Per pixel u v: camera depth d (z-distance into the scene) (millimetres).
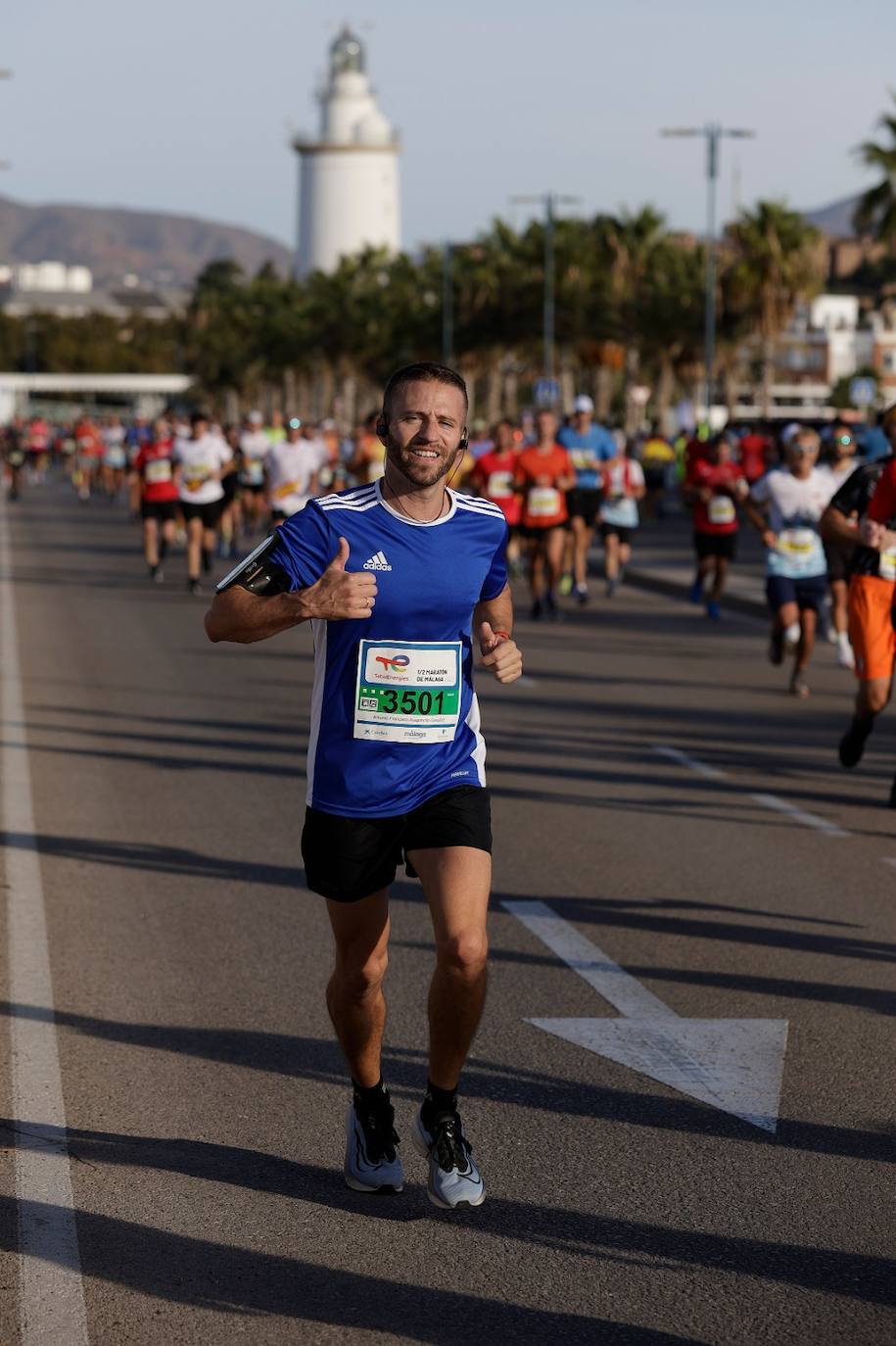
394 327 102000
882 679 11109
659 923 8297
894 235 66812
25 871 9328
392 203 144875
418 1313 4402
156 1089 6023
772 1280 4586
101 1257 4715
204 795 11367
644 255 76312
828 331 133875
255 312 135125
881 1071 6234
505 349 89062
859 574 11133
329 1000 5145
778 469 15562
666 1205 5074
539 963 7621
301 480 26000
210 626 4953
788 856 9742
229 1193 5152
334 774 4996
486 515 5078
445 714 5031
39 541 38875
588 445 24875
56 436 108312
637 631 21922
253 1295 4500
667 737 13859
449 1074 4988
